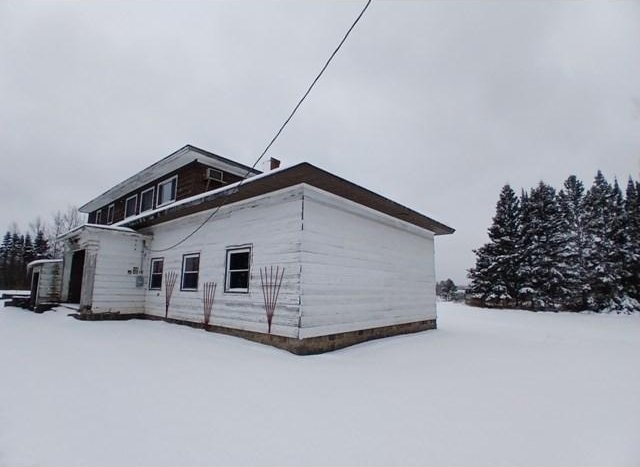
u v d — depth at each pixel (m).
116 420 2.86
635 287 21.66
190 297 9.02
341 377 4.58
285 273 6.63
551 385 4.36
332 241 7.14
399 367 5.32
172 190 12.48
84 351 5.55
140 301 10.75
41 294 12.44
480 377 4.73
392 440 2.64
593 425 3.03
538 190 24.45
